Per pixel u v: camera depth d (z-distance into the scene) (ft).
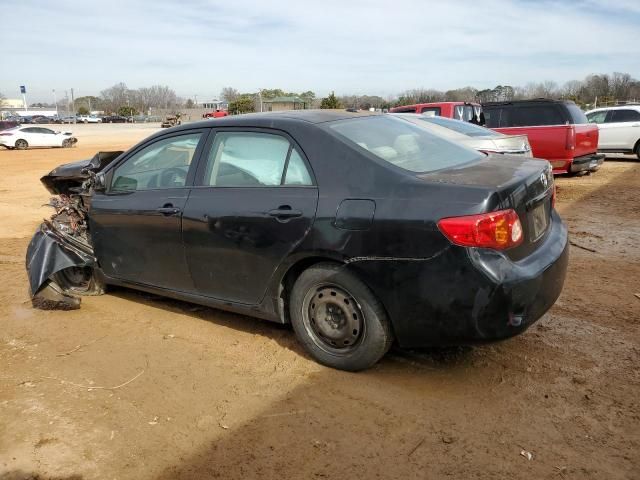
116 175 15.53
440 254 9.93
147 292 16.28
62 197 18.84
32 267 15.67
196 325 14.70
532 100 39.83
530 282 10.01
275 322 13.84
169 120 198.70
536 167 11.99
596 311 14.78
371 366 11.60
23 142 97.14
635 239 22.81
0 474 9.00
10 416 10.62
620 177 41.34
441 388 11.05
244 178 12.68
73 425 10.27
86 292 17.08
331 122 12.38
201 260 13.29
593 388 10.86
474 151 13.91
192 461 9.17
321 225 11.07
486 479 8.48
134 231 14.60
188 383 11.68
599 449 9.08
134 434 9.95
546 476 8.50
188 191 13.50
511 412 10.16
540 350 12.49
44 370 12.48
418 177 10.68
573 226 25.50
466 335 10.15
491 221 9.73
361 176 10.98
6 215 32.55
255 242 12.12
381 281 10.56
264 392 11.19
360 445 9.39
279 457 9.17
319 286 11.60
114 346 13.61
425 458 9.00
